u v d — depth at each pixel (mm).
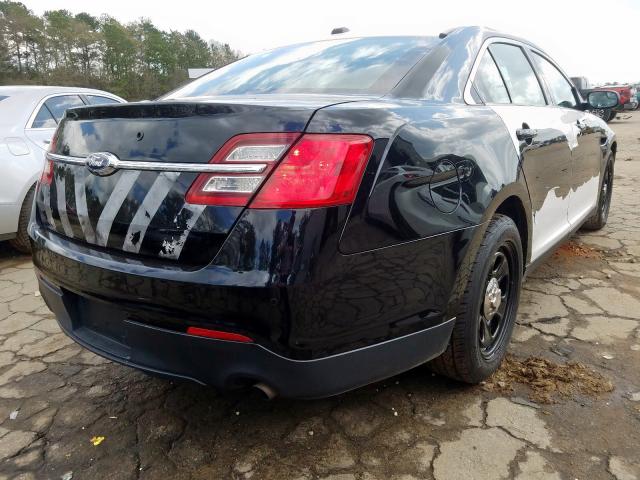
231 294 1521
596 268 3771
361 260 1590
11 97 4730
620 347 2604
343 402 2242
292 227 1499
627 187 7008
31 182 4465
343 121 1592
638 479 1738
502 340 2439
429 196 1783
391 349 1758
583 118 3662
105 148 1806
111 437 2098
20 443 2078
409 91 2086
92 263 1780
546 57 3588
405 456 1904
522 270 2543
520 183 2361
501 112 2422
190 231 1586
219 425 2145
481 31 2682
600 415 2074
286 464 1897
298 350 1555
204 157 1579
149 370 1773
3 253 4961
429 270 1803
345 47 2551
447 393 2273
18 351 2873
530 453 1879
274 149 1523
